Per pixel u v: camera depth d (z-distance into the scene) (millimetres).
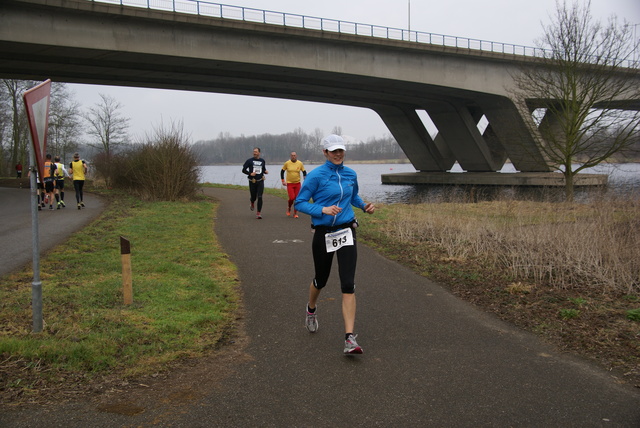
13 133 47062
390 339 4941
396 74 38688
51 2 26672
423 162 57969
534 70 31641
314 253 4855
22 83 45312
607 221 9508
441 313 5750
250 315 5668
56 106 45375
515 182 44188
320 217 4734
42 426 3221
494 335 5020
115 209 16344
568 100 26219
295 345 4766
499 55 41625
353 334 4926
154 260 8148
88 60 31984
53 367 4012
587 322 5242
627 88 28438
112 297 5879
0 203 20281
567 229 9188
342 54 36406
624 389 3793
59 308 5395
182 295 6141
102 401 3580
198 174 21172
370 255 9000
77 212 16062
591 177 40875
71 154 49312
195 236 10805
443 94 45500
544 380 3969
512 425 3295
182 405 3555
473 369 4199
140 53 29828
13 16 26500
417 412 3479
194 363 4293
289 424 3314
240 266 8109
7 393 3621
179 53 30875
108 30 28734
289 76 38156
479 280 7137
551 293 6414
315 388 3852
